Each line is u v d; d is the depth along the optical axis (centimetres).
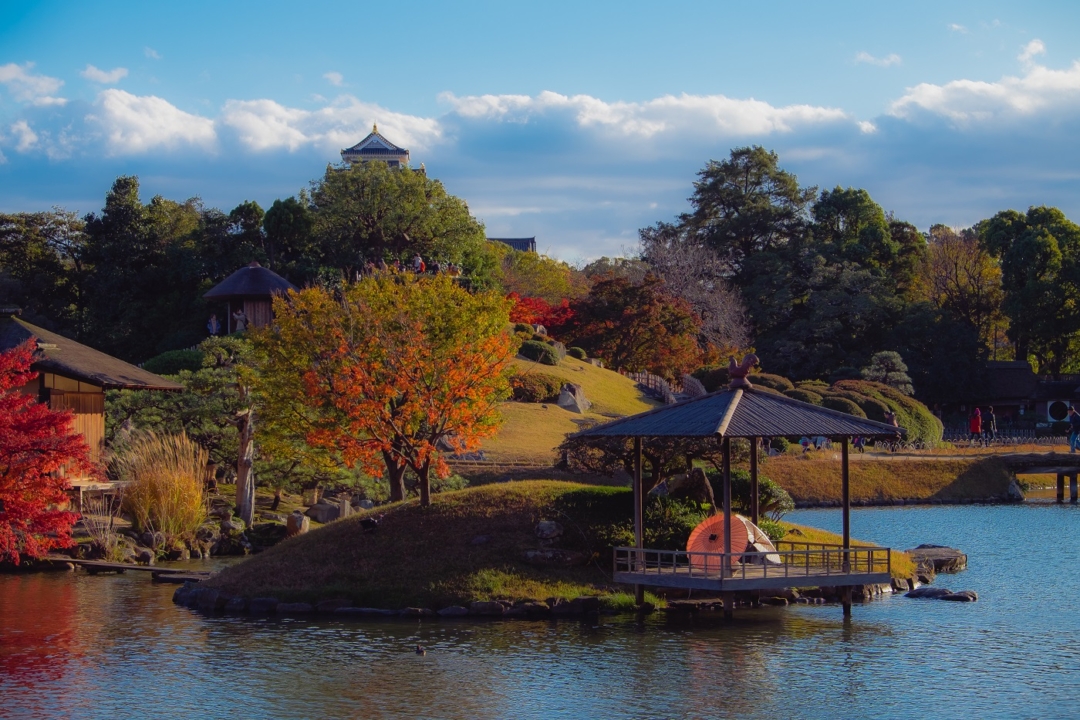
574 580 2975
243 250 8588
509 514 3203
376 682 2170
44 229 9219
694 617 2811
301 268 8306
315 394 3672
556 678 2198
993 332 11619
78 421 4344
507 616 2806
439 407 3588
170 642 2517
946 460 6731
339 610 2842
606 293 8981
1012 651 2438
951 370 9788
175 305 8550
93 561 3662
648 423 2847
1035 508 6047
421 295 3997
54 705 2019
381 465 3988
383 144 13788
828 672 2248
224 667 2289
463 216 9075
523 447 5875
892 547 4259
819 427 2766
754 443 3173
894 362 9062
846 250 10988
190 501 4003
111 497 4147
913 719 1936
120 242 8756
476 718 1939
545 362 7588
